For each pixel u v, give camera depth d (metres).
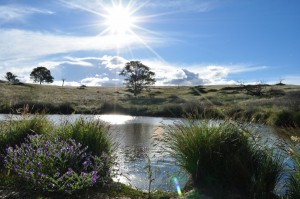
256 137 6.63
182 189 6.62
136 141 14.38
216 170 6.23
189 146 6.47
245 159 6.15
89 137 7.24
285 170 6.05
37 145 6.39
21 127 8.04
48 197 5.46
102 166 6.31
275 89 74.81
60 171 5.87
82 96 68.50
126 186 6.67
